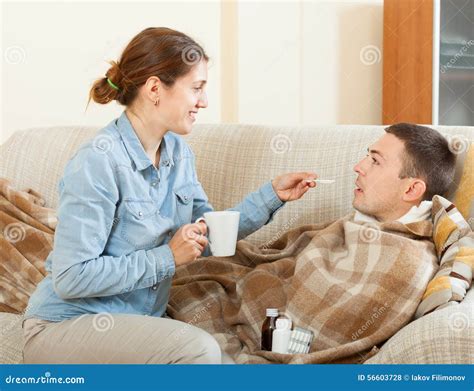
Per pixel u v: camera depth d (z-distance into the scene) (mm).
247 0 3992
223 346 1774
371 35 4367
